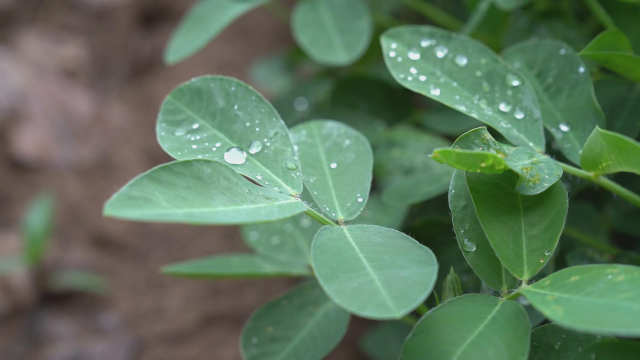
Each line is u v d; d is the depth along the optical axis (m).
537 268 0.44
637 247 0.54
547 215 0.44
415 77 0.47
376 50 0.69
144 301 0.77
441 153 0.42
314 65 0.77
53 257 0.79
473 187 0.44
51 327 0.75
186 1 0.98
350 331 0.73
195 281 0.78
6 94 0.87
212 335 0.74
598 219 0.53
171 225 0.83
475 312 0.43
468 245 0.45
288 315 0.51
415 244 0.42
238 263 0.54
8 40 0.93
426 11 0.65
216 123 0.45
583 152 0.46
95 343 0.73
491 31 0.59
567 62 0.49
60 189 0.85
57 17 0.97
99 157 0.87
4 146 0.86
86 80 0.94
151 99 0.91
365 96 0.61
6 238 0.81
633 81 0.52
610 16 0.54
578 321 0.40
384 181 0.57
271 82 0.81
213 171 0.42
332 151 0.48
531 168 0.44
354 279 0.40
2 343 0.73
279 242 0.53
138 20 0.98
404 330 0.61
